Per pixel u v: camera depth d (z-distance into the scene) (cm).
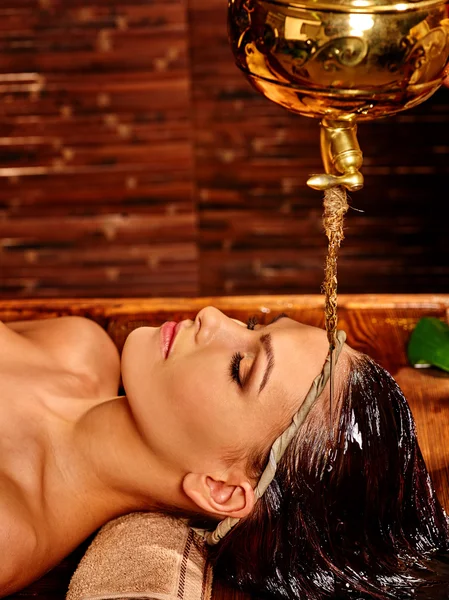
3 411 152
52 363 171
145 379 139
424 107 295
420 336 194
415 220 313
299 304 212
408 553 136
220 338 138
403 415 138
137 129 286
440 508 142
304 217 311
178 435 137
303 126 295
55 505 145
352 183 103
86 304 212
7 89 278
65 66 275
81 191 297
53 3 265
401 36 94
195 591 130
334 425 134
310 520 134
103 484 146
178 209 301
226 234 314
